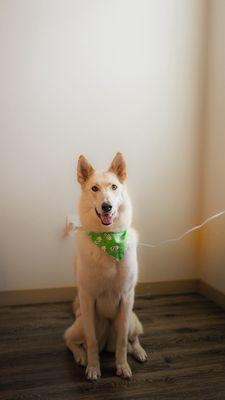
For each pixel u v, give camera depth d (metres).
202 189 2.87
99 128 2.61
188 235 2.89
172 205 2.83
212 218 2.53
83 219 1.77
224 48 2.51
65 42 2.48
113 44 2.56
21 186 2.54
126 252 1.71
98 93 2.58
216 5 2.59
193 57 2.72
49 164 2.56
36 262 2.62
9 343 2.04
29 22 2.41
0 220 2.53
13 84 2.44
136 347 1.91
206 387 1.64
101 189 1.71
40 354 1.92
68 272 2.68
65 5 2.45
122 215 1.75
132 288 1.78
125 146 2.67
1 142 2.47
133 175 2.72
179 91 2.73
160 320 2.36
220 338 2.10
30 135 2.51
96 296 1.77
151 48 2.63
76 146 2.59
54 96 2.51
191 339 2.09
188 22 2.68
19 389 1.62
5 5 2.37
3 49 2.40
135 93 2.64
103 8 2.51
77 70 2.53
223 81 2.53
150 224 2.80
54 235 2.62
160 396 1.57
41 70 2.47
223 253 2.57
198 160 2.84
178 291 2.92
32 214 2.57
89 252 1.70
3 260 2.57
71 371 1.76
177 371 1.76
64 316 2.42
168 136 2.75
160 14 2.62
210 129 2.73
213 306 2.62
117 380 1.69
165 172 2.78
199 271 2.95
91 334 1.74
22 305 2.61
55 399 1.55
